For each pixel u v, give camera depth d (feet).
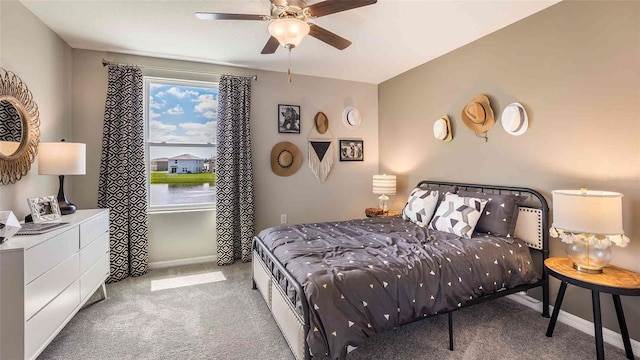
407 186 13.57
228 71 12.62
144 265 11.11
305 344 5.23
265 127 13.21
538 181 8.34
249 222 12.50
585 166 7.32
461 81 10.69
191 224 12.33
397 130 14.12
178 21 8.69
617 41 6.73
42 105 8.65
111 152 10.56
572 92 7.55
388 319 5.73
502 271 7.31
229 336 7.07
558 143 7.87
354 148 15.06
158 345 6.72
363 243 7.82
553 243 8.04
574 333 7.22
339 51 11.10
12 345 5.15
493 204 8.77
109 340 6.89
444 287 6.45
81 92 10.59
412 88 13.11
